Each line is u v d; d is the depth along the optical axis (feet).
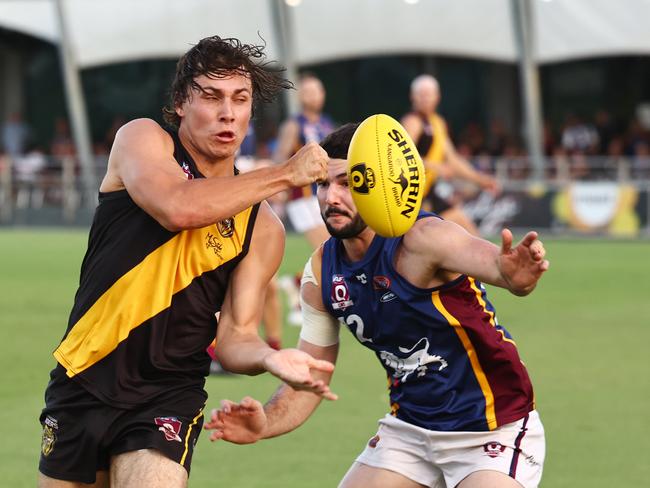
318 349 54.44
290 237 265.54
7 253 228.63
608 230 250.98
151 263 47.91
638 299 155.02
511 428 51.16
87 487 49.75
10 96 363.56
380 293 50.19
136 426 48.11
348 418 88.53
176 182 45.96
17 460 76.69
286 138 139.03
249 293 49.47
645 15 284.20
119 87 352.69
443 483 53.47
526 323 134.92
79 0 314.76
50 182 305.12
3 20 325.42
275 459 77.25
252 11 310.86
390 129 47.47
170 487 46.60
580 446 80.07
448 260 47.50
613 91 321.11
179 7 314.96
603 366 108.37
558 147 300.61
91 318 48.24
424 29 303.68
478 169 272.51
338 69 343.26
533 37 287.28
